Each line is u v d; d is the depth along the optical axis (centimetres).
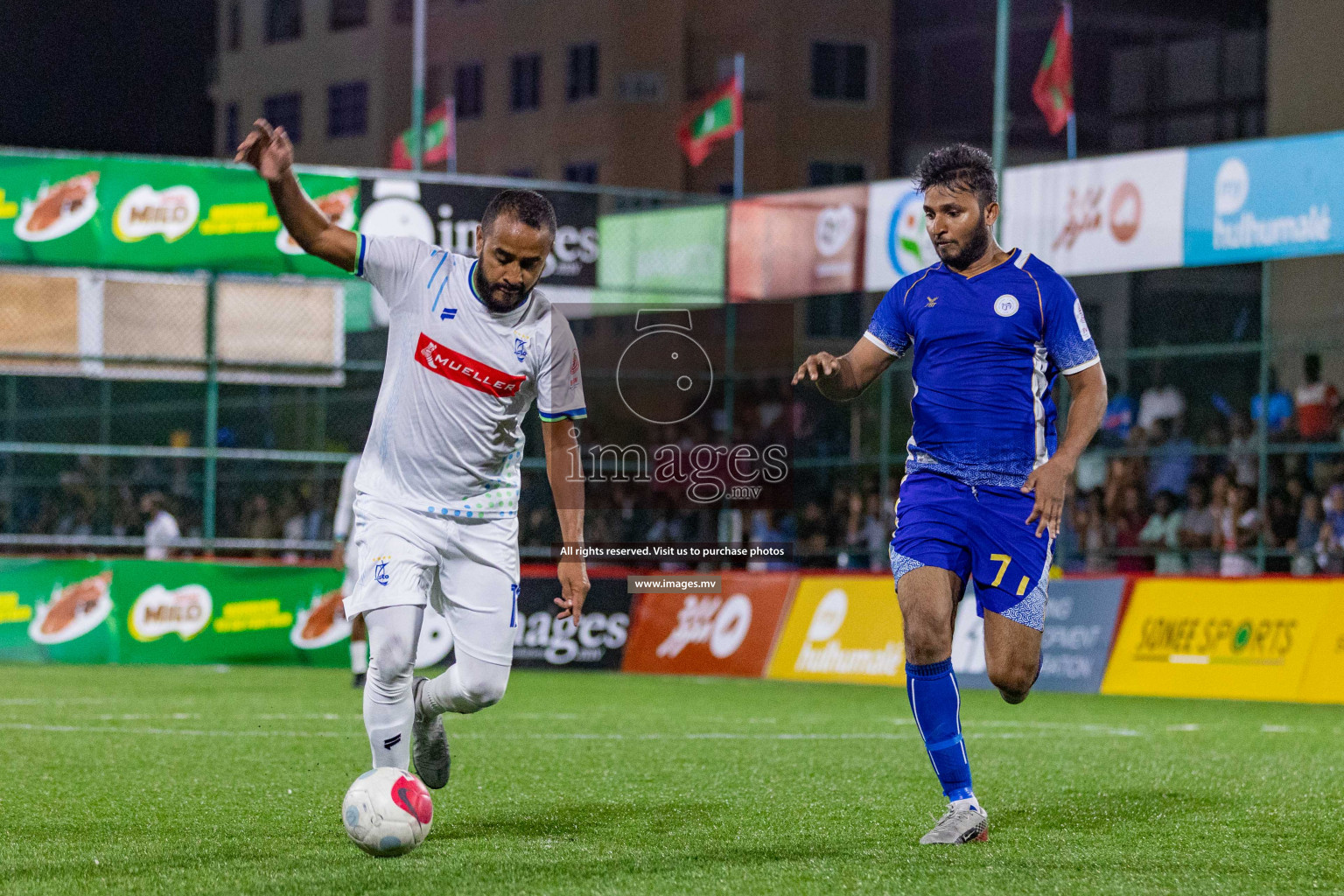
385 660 1537
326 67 15262
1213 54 12169
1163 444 5456
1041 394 1691
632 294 5309
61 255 4903
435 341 1537
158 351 5478
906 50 13725
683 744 2791
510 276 1490
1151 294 9844
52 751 2552
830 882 1391
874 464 5747
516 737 2892
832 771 2370
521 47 14275
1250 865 1520
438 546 1575
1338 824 1819
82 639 5031
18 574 5025
